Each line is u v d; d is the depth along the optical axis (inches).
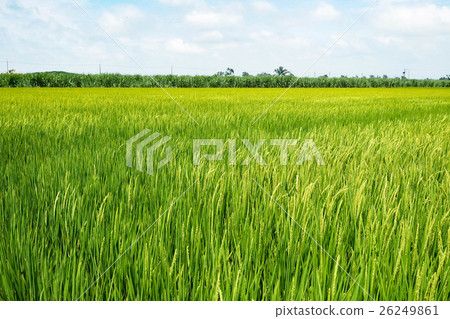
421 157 136.6
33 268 65.9
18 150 149.8
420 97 687.1
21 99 439.5
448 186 96.1
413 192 100.4
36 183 112.2
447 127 205.0
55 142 162.9
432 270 63.7
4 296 63.1
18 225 80.4
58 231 81.9
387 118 289.0
